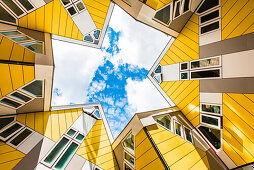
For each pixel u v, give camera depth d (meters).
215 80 7.66
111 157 9.27
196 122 9.18
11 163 5.75
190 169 6.23
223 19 7.48
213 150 8.07
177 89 10.38
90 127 10.30
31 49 6.97
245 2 6.54
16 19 7.25
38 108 8.26
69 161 7.39
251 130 6.27
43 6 7.56
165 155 6.15
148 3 7.93
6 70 5.47
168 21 9.21
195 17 9.22
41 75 6.52
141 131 7.50
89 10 9.66
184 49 9.74
